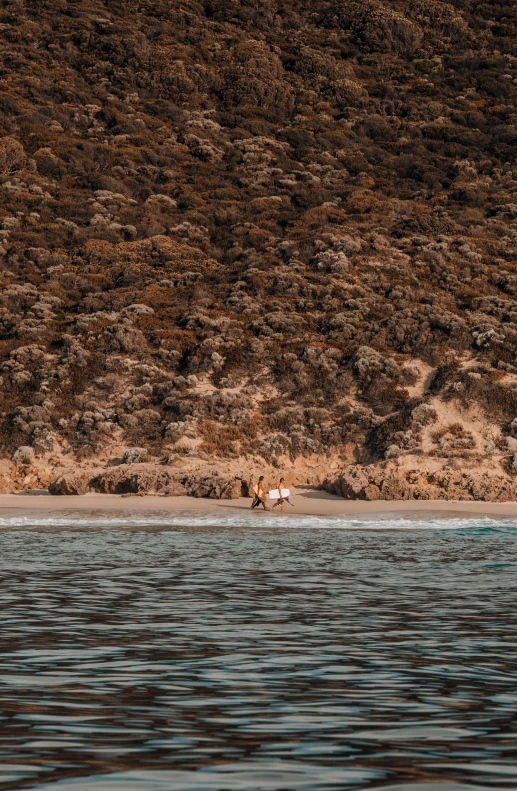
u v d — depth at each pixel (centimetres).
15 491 18612
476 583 7438
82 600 6391
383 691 3756
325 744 2919
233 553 9850
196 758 2741
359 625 5441
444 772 2591
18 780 2489
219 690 3762
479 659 4459
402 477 17788
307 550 10225
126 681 3931
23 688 3769
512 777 2548
